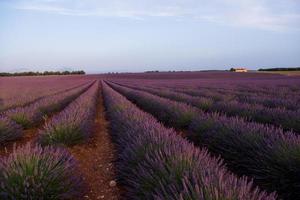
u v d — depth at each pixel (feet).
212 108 41.98
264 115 31.30
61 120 26.66
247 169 17.49
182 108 34.96
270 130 19.40
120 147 20.79
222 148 20.06
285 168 14.64
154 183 12.21
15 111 35.70
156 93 76.23
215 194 9.62
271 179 15.07
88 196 15.02
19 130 29.01
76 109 33.78
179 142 16.85
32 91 96.89
